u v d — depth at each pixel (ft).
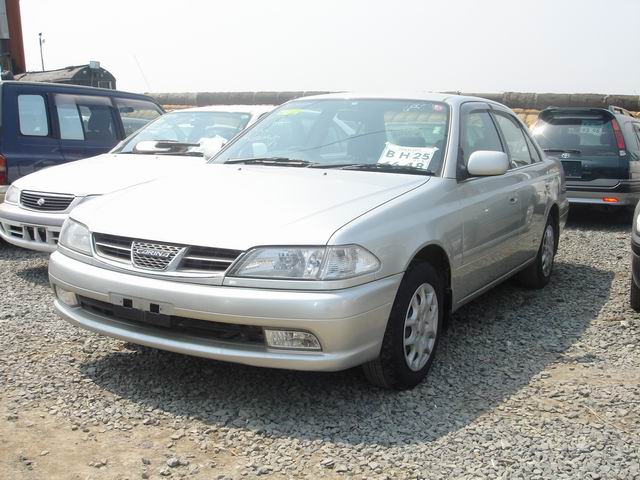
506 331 16.94
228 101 78.74
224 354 11.52
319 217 11.96
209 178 14.71
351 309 11.23
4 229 21.27
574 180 32.89
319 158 15.75
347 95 17.51
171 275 11.74
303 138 16.55
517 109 69.77
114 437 11.09
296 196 13.00
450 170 14.75
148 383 13.23
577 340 16.35
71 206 19.92
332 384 13.33
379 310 11.78
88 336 15.75
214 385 13.21
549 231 21.03
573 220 36.24
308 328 11.12
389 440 11.15
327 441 11.09
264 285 11.28
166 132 25.36
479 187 15.65
